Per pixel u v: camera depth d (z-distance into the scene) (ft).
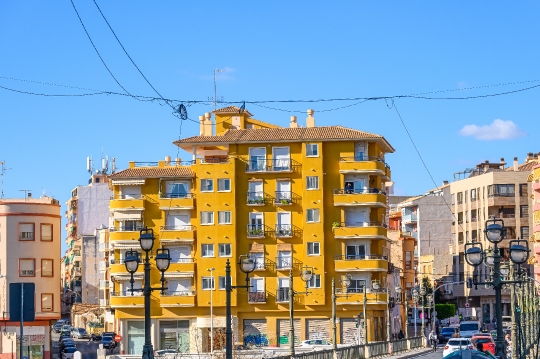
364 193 338.75
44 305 321.73
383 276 342.03
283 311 336.70
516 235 497.46
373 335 337.52
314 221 339.57
